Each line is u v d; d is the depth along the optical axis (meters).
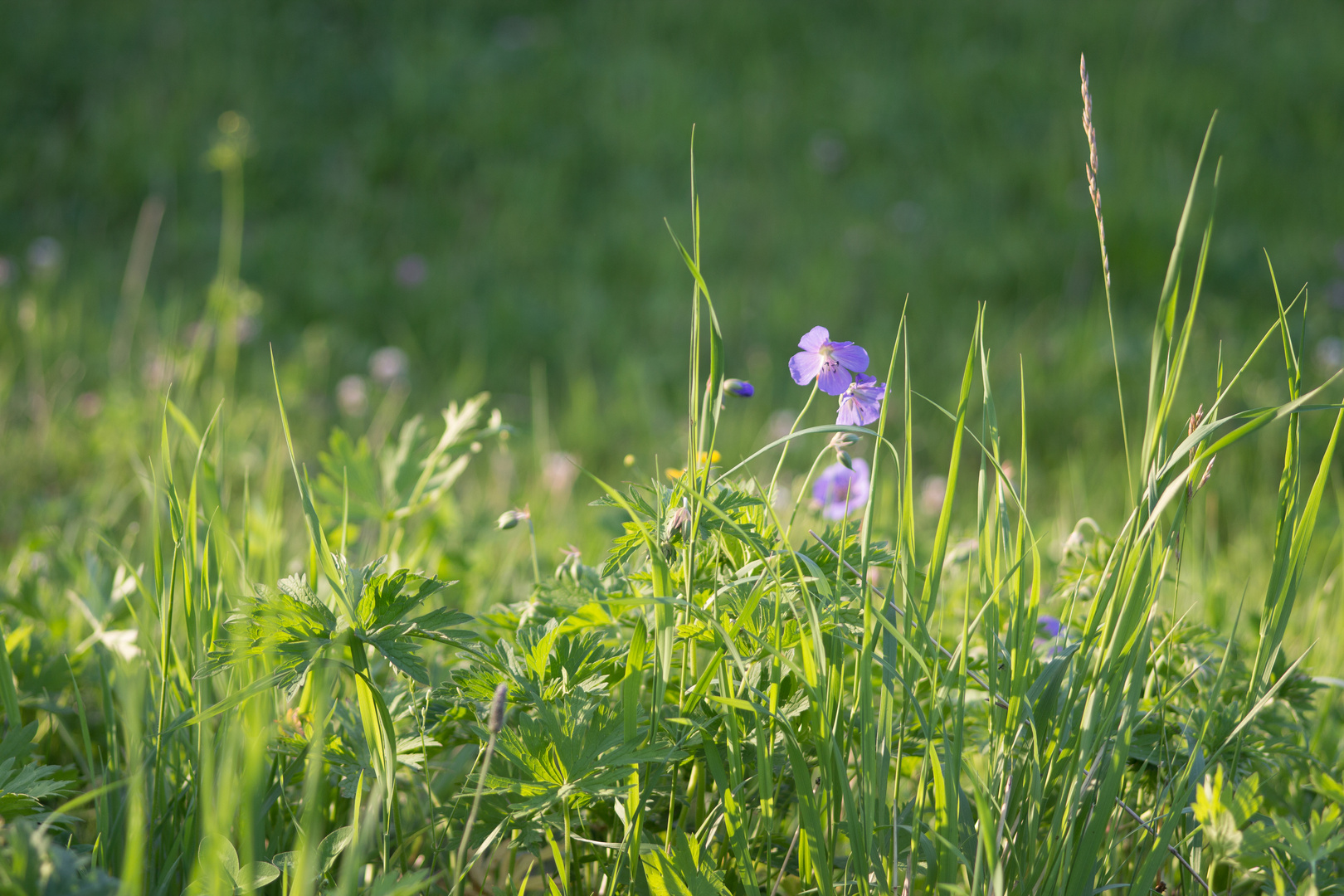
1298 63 10.62
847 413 1.55
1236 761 1.55
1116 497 4.52
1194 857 1.54
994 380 6.04
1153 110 9.83
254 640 1.43
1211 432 1.31
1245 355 6.17
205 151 8.45
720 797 1.53
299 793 1.64
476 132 9.27
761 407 5.73
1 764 1.47
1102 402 5.73
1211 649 1.93
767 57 10.93
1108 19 11.42
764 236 8.18
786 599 1.56
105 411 4.57
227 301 4.57
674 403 5.99
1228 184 8.74
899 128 9.81
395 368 5.70
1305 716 2.08
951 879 1.30
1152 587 1.43
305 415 5.24
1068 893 1.36
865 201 8.80
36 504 3.50
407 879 1.21
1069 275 7.55
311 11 10.72
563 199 8.73
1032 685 1.51
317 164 8.72
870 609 1.35
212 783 1.41
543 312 7.04
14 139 8.32
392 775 1.44
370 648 1.88
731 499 1.53
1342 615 2.49
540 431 4.81
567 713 1.43
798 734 1.55
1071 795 1.37
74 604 2.34
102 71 9.27
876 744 1.43
